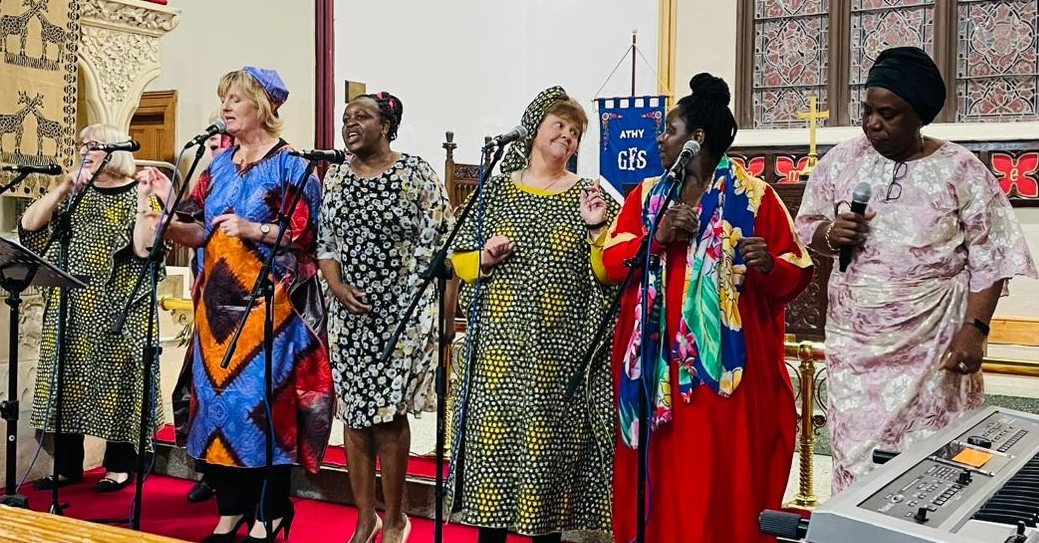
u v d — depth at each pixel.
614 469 3.37
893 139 3.12
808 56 10.30
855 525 1.72
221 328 4.20
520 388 3.49
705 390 3.15
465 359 3.63
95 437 5.71
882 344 3.17
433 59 10.77
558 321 3.52
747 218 3.22
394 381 3.96
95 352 5.11
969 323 3.07
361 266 3.96
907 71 3.08
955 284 3.14
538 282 3.52
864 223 3.16
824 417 4.41
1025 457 2.19
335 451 5.45
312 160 3.67
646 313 2.91
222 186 4.26
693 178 3.28
